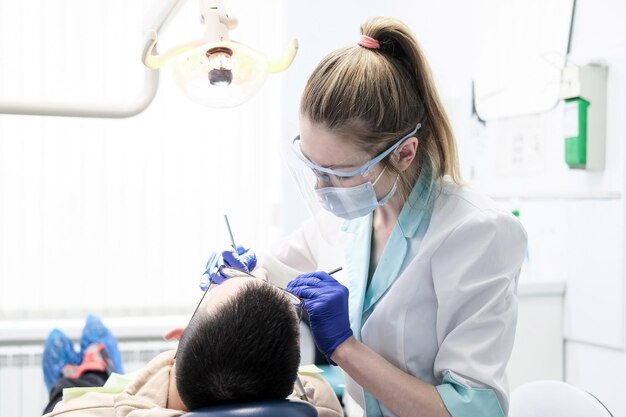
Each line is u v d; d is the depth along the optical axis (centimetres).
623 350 201
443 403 108
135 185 274
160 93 275
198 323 88
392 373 109
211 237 282
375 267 133
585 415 121
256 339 85
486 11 257
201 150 280
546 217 232
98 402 130
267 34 290
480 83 261
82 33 266
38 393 263
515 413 132
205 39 104
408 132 114
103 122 270
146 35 104
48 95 264
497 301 113
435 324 121
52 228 268
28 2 262
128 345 270
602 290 208
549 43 226
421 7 301
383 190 120
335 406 124
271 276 159
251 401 82
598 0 210
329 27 298
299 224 291
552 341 223
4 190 263
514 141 247
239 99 110
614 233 203
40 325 260
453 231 117
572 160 208
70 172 268
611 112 205
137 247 275
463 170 273
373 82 109
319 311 109
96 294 272
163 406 112
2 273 264
